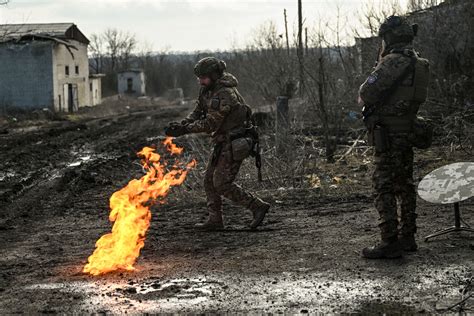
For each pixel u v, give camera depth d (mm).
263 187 10328
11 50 43438
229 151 7332
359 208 8531
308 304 4848
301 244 6691
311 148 12352
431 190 6387
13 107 43406
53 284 5602
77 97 49375
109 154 17562
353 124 16578
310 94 15594
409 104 5840
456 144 12664
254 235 7270
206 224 7664
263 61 25797
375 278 5383
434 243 6391
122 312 4805
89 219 8844
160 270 5945
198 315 4695
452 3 16766
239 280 5508
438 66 16547
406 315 4566
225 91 7246
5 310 4941
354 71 15812
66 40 46844
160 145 18344
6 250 7070
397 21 5930
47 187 11727
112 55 102750
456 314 4547
